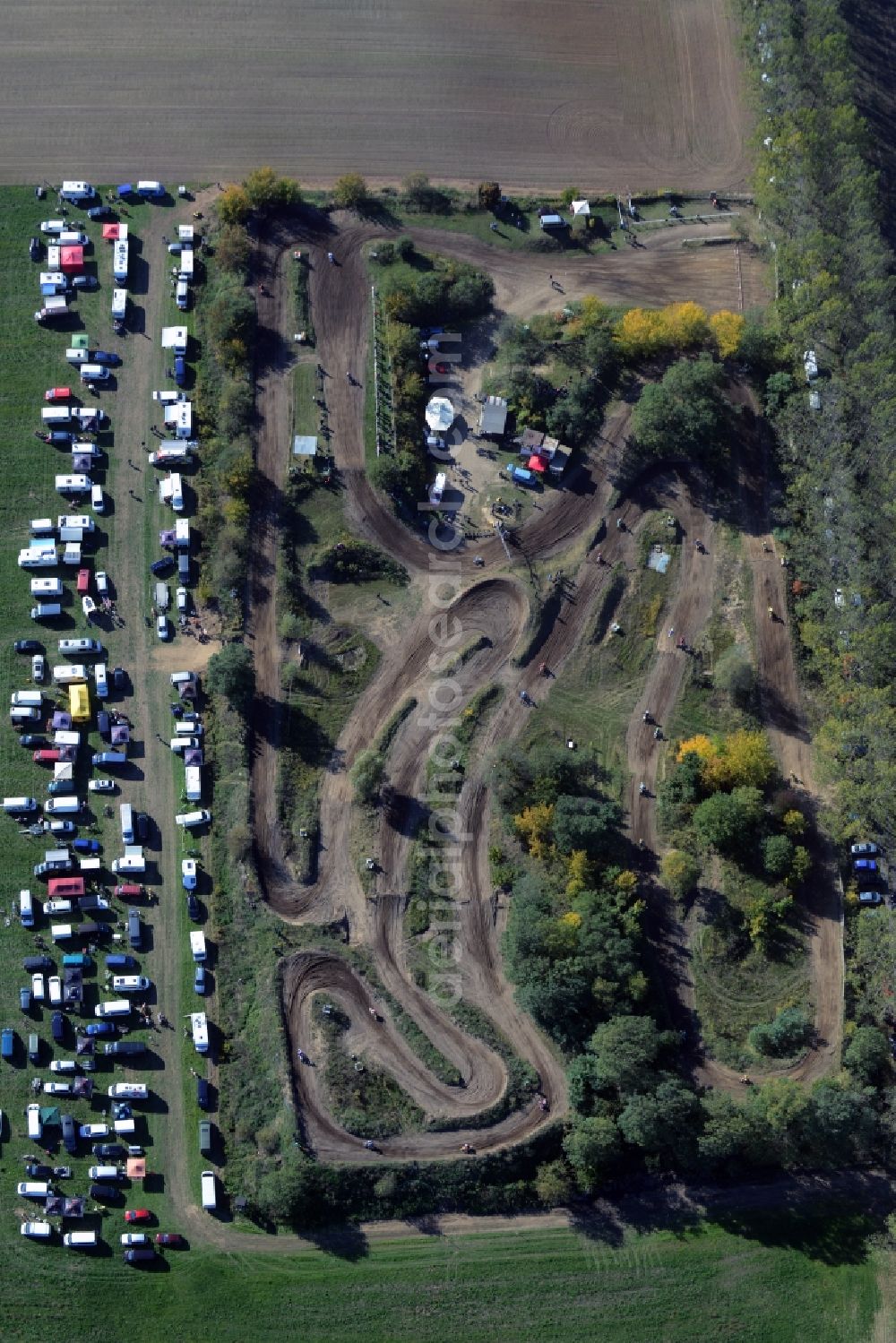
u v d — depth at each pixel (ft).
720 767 434.30
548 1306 406.82
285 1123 411.13
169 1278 407.23
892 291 476.54
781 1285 408.67
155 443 472.85
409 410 472.85
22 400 476.13
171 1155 415.64
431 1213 413.59
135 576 460.96
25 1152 415.85
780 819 438.81
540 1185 408.05
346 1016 423.23
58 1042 422.82
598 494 471.21
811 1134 401.70
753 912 430.61
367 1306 406.21
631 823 442.09
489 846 438.81
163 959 429.79
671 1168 418.51
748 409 477.36
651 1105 392.88
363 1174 408.46
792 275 474.08
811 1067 421.18
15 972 428.56
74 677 447.42
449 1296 407.23
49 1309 404.77
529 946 410.72
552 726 451.53
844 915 433.89
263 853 437.58
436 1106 414.62
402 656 456.86
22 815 439.63
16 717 444.96
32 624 456.86
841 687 444.14
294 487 466.70
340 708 451.94
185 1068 421.59
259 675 453.58
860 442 460.96
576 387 471.21
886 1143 418.72
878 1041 415.23
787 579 463.01
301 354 479.41
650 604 462.60
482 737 449.89
